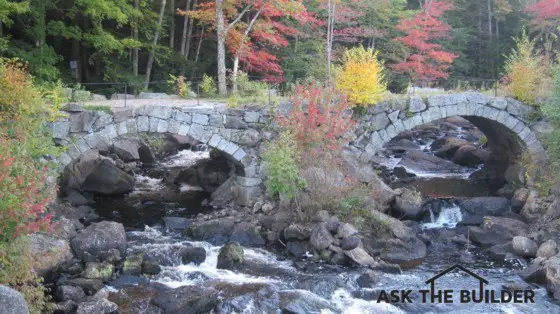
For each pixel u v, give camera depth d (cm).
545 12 3316
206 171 2325
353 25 3403
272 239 1717
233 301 1259
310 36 3105
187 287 1342
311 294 1312
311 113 1770
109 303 1209
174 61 3011
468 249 1717
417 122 2134
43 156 1727
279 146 1756
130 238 1706
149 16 2844
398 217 1972
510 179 2377
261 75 3197
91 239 1509
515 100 2206
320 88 1888
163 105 1883
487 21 4366
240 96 2291
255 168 1988
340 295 1338
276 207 1884
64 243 1444
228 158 2175
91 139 1795
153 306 1255
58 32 2384
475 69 4225
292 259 1591
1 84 1584
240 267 1509
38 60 2264
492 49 4116
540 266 1477
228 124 1939
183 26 3334
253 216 1880
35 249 1348
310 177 1741
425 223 1977
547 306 1295
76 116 1777
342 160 1936
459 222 1938
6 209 1041
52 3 2375
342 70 2245
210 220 1788
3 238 1073
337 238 1598
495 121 2222
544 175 1986
